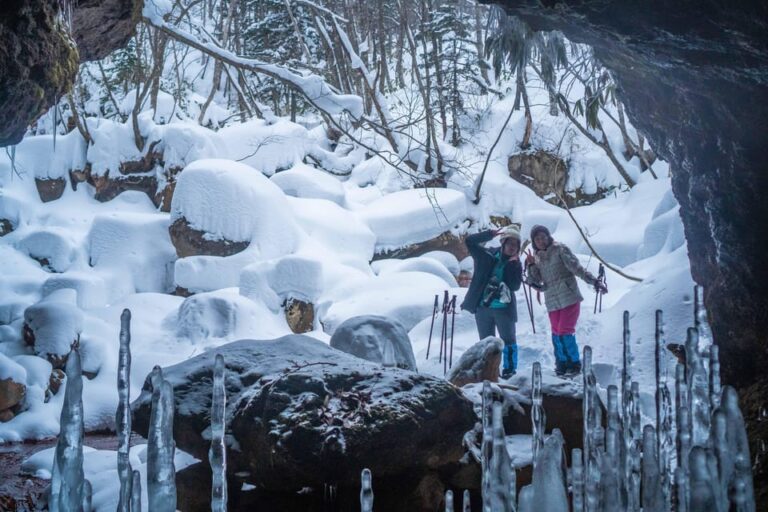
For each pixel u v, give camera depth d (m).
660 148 6.48
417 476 4.67
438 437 4.69
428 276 16.14
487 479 2.12
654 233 16.72
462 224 22.45
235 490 4.78
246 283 16.45
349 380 4.81
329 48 24.73
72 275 15.95
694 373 2.56
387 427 4.48
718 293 6.05
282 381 4.73
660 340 3.24
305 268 16.42
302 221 19.89
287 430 4.45
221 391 2.01
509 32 8.93
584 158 25.56
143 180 22.66
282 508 4.69
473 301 9.28
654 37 5.02
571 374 8.91
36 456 7.71
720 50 4.84
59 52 7.29
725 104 5.30
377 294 15.12
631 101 6.30
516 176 25.41
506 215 23.92
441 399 4.76
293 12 28.28
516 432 5.51
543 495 1.86
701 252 6.55
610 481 2.04
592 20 5.10
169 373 5.16
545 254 9.20
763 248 5.55
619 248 21.02
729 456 1.88
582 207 24.86
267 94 29.61
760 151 5.29
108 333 13.20
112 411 11.05
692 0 4.53
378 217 21.47
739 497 1.86
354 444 4.40
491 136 26.55
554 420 5.50
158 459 1.89
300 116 30.61
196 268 18.16
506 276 9.22
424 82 30.31
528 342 10.78
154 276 19.58
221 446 1.99
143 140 22.91
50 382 11.48
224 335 14.07
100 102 27.52
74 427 1.93
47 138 22.75
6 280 16.11
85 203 22.41
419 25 30.36
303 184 22.02
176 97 27.77
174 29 11.41
